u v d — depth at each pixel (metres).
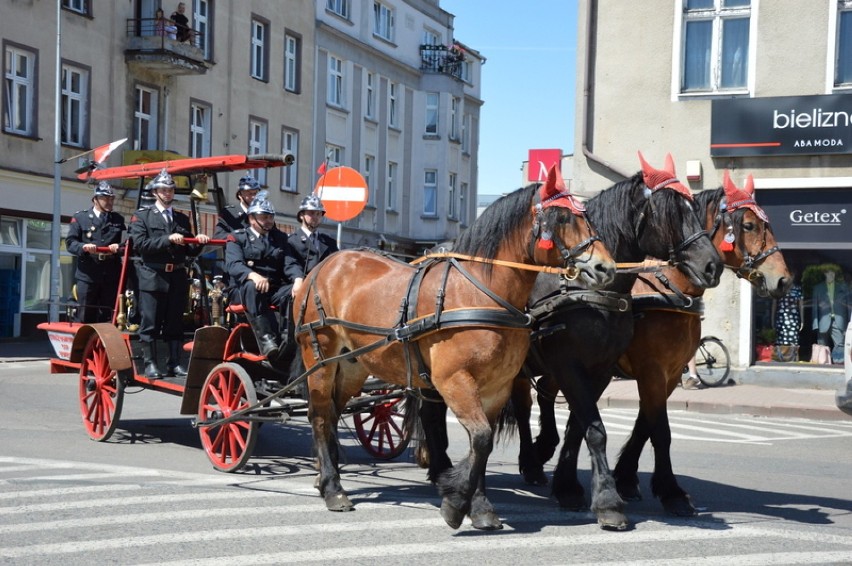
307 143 38.09
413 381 6.94
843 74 16.59
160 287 10.02
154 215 10.25
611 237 7.10
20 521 6.61
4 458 9.02
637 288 7.52
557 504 7.62
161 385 9.63
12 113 25.72
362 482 8.52
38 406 13.04
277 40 36.22
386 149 43.91
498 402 6.70
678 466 9.94
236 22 33.94
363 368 7.87
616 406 15.59
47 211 26.75
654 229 6.95
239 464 8.55
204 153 32.88
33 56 26.19
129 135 29.75
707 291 17.41
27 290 26.45
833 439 12.36
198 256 10.73
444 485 6.48
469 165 51.53
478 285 6.54
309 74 38.12
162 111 30.92
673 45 17.33
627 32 17.62
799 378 16.80
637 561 5.87
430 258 7.02
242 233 9.32
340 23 40.19
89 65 28.08
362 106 41.91
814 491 8.55
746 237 7.71
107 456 9.38
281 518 6.90
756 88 16.97
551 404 8.56
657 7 17.42
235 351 9.38
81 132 28.05
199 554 5.89
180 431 11.24
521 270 6.60
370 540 6.31
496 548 6.14
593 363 7.00
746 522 7.00
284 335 8.80
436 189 46.94
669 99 17.36
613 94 17.72
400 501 7.59
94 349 10.48
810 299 16.92
